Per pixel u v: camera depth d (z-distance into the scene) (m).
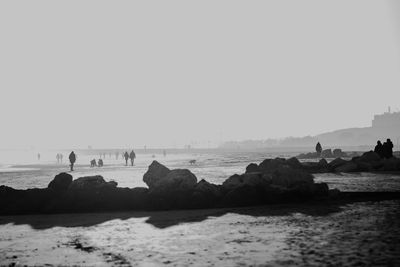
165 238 10.85
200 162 65.38
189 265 8.08
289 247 9.35
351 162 38.19
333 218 13.44
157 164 22.67
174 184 18.33
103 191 18.20
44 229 12.82
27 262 8.67
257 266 7.86
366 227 11.59
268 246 9.53
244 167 46.41
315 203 17.88
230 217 14.55
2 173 40.88
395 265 7.67
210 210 16.84
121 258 8.82
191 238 10.75
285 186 20.08
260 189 18.75
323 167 37.03
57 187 18.50
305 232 11.10
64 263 8.54
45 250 9.75
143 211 17.27
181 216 15.17
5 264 8.54
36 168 54.75
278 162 28.92
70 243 10.52
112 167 52.16
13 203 17.55
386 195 19.52
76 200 17.83
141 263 8.36
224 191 18.97
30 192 18.03
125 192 18.28
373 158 40.25
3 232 12.34
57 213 17.38
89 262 8.57
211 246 9.73
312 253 8.71
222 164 55.66
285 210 16.00
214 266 7.95
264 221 13.34
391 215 13.80
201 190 18.22
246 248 9.40
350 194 19.72
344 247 9.17
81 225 13.54
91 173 37.94
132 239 10.84
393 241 9.68
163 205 17.80
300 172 20.77
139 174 35.97
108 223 13.85
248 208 17.12
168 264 8.20
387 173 34.41
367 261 7.96
